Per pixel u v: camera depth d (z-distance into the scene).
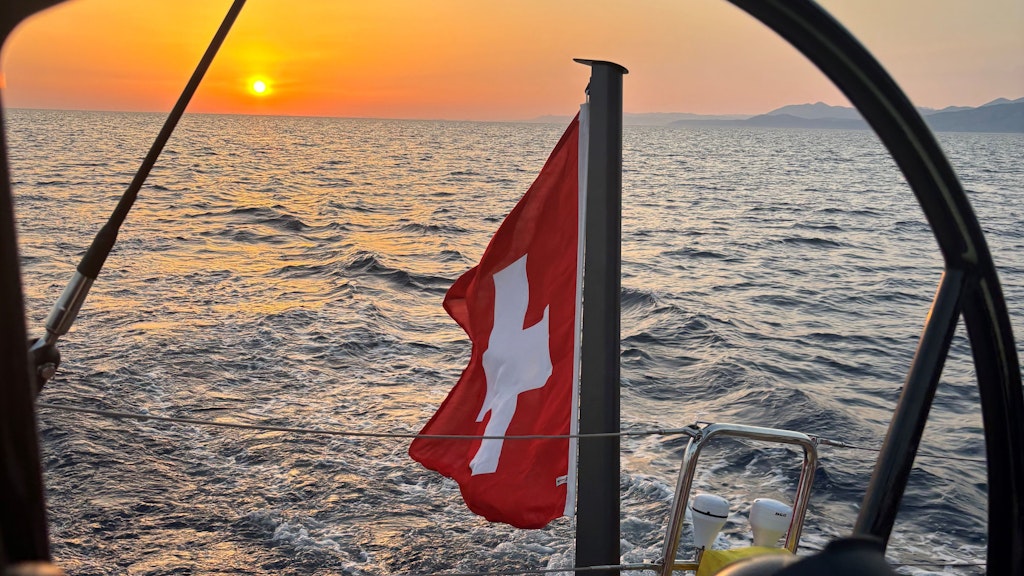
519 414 5.05
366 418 11.92
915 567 8.36
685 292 24.55
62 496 9.00
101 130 154.75
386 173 77.06
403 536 8.53
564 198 5.02
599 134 4.16
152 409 11.88
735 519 9.23
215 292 21.34
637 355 16.97
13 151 85.06
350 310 19.41
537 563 8.14
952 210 0.73
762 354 17.38
